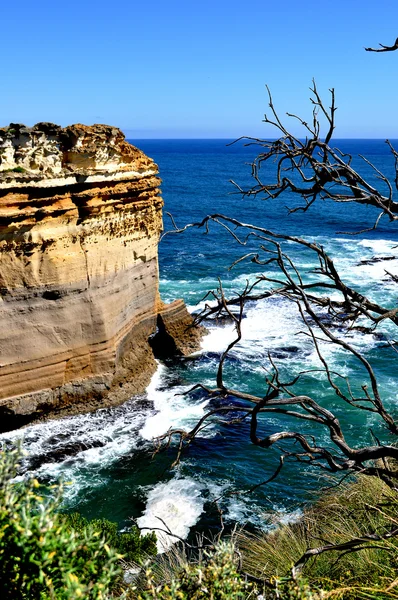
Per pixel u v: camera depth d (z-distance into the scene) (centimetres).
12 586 353
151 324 2695
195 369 2677
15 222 1884
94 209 2091
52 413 2161
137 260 2486
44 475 1862
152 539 1233
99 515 1681
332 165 587
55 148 1950
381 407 538
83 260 2116
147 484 1817
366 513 787
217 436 2050
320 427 2105
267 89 580
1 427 2064
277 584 445
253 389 2491
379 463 923
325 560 695
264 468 1852
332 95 574
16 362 2009
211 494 1738
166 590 417
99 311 2214
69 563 364
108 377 2273
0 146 1812
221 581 422
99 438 2073
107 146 2108
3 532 355
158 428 2144
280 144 600
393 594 527
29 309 2008
